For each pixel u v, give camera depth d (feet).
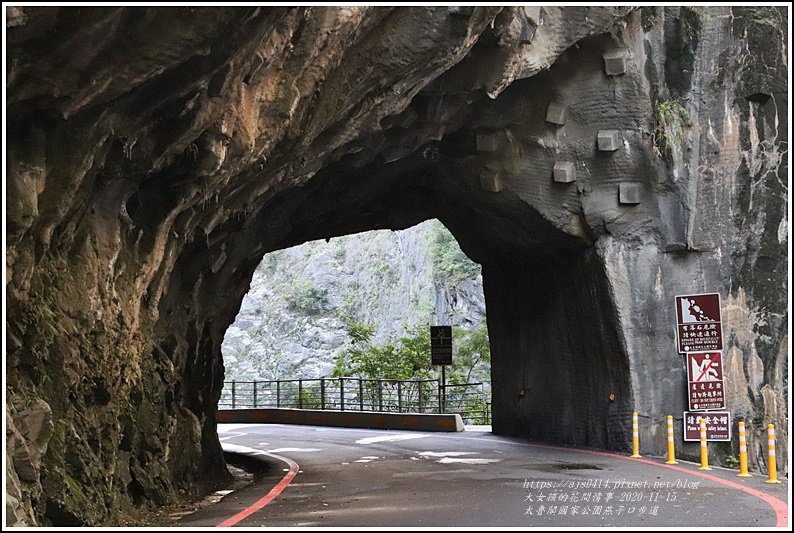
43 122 28.40
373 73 43.98
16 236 27.81
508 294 79.15
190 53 27.91
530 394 76.33
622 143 63.10
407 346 148.97
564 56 61.00
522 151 63.72
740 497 39.17
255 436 96.48
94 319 34.73
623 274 63.98
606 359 65.67
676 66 62.54
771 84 62.23
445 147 63.87
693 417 62.13
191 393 57.00
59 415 31.50
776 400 61.87
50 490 30.01
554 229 65.31
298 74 38.81
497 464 57.11
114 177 33.94
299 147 45.57
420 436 86.94
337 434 94.63
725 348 62.39
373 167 62.54
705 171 62.90
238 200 48.93
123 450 39.34
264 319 258.57
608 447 65.31
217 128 36.76
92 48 25.79
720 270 62.95
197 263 53.52
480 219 71.72
